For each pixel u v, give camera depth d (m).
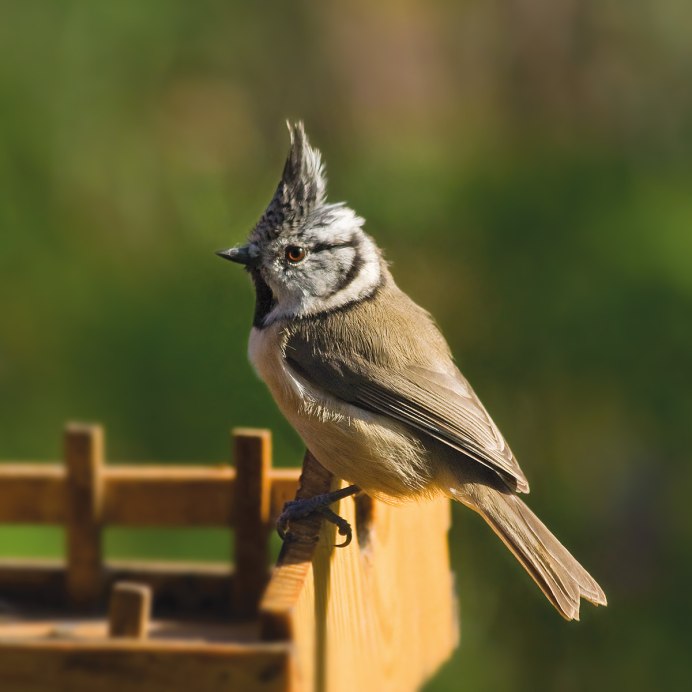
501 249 13.43
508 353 12.99
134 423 13.25
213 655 3.98
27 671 4.03
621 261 13.34
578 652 12.15
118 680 4.00
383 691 6.52
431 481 6.84
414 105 16.80
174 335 13.41
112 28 14.75
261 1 16.03
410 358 6.93
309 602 4.81
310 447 6.91
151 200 14.52
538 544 6.61
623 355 12.85
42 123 14.34
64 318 13.95
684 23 17.16
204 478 7.31
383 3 17.17
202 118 15.39
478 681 12.00
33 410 13.65
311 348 6.89
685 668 12.16
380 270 7.41
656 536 12.73
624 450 12.86
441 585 8.18
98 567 7.35
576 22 17.22
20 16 14.45
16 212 14.14
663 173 15.15
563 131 16.47
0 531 11.45
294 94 16.20
